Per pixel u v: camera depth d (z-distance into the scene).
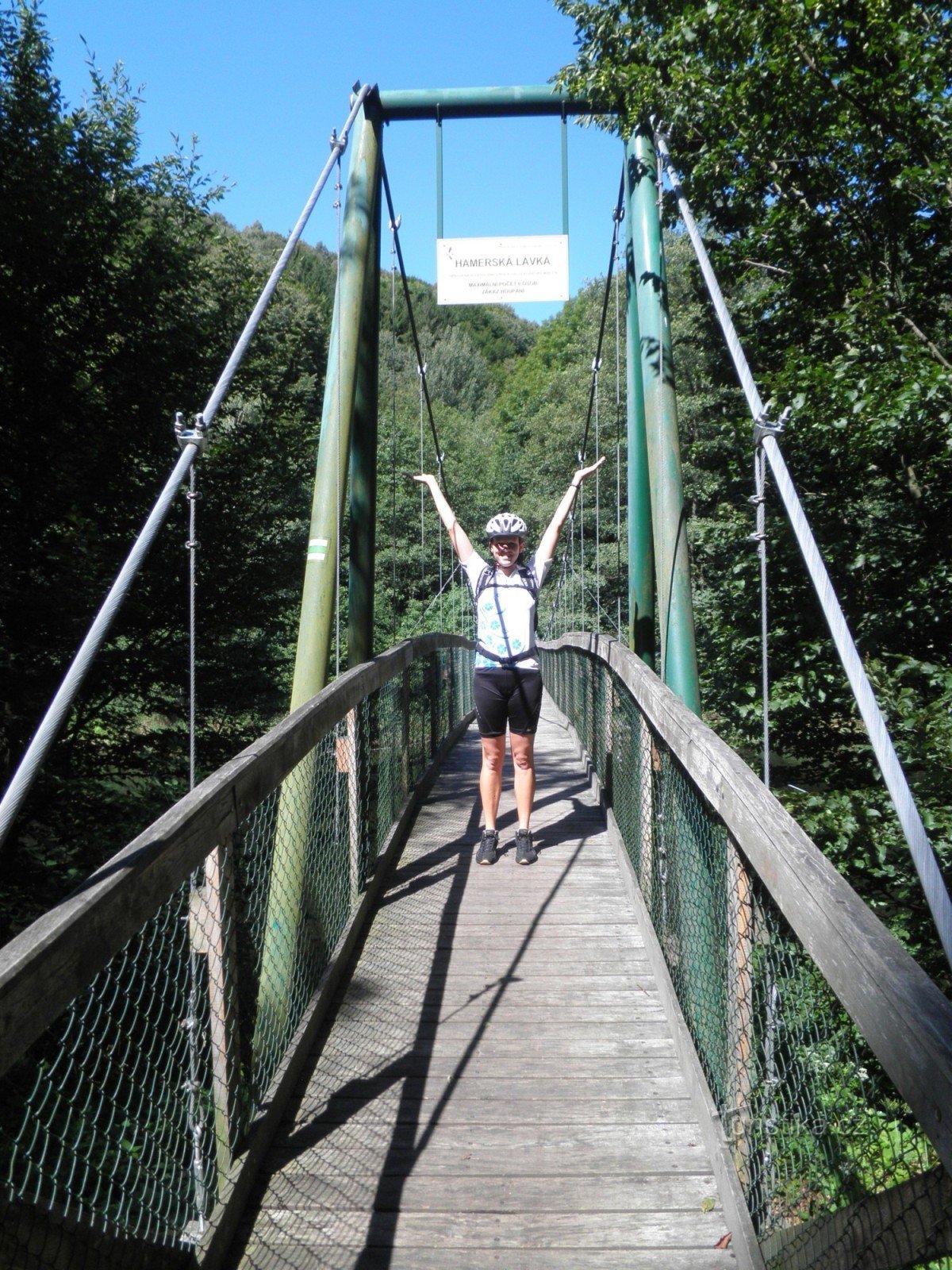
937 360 5.77
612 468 23.38
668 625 3.73
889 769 1.36
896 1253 1.13
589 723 5.93
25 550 7.97
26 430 8.28
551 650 11.05
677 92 5.38
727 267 7.32
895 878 6.35
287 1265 1.87
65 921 1.26
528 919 3.54
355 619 4.33
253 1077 2.19
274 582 10.17
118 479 9.05
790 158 6.30
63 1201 2.27
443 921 3.53
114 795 8.81
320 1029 2.76
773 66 5.39
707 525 9.48
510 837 4.58
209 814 1.87
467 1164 2.17
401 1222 1.99
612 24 5.73
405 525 25.48
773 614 8.57
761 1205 1.79
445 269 5.08
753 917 1.86
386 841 4.11
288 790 2.76
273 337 11.38
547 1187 2.09
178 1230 1.75
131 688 9.07
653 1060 2.61
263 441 10.37
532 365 49.41
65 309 8.80
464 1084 2.49
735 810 1.82
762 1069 1.86
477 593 4.09
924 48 5.50
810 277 6.80
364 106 4.45
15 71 8.47
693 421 14.92
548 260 5.08
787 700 7.64
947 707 5.75
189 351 9.45
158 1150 1.67
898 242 6.62
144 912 1.53
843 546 7.80
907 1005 1.01
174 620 9.27
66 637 7.80
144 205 9.59
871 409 5.40
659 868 3.11
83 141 8.86
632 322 4.71
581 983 3.05
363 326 4.39
